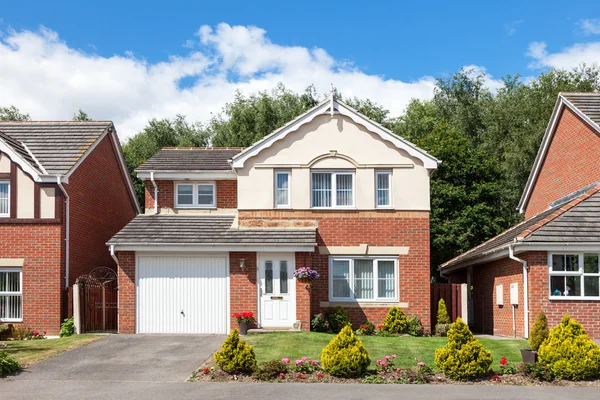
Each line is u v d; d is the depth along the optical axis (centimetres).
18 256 2228
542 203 2875
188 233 2183
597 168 2297
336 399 1227
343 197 2267
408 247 2236
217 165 2580
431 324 2272
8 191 2267
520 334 2027
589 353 1404
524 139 3953
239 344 1460
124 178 2973
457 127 4109
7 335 2119
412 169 2259
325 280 2227
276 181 2275
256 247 2106
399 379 1397
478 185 3516
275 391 1297
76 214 2375
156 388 1332
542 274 1906
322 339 1855
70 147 2444
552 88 4300
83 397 1254
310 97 4706
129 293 2136
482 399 1230
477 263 2512
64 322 2181
